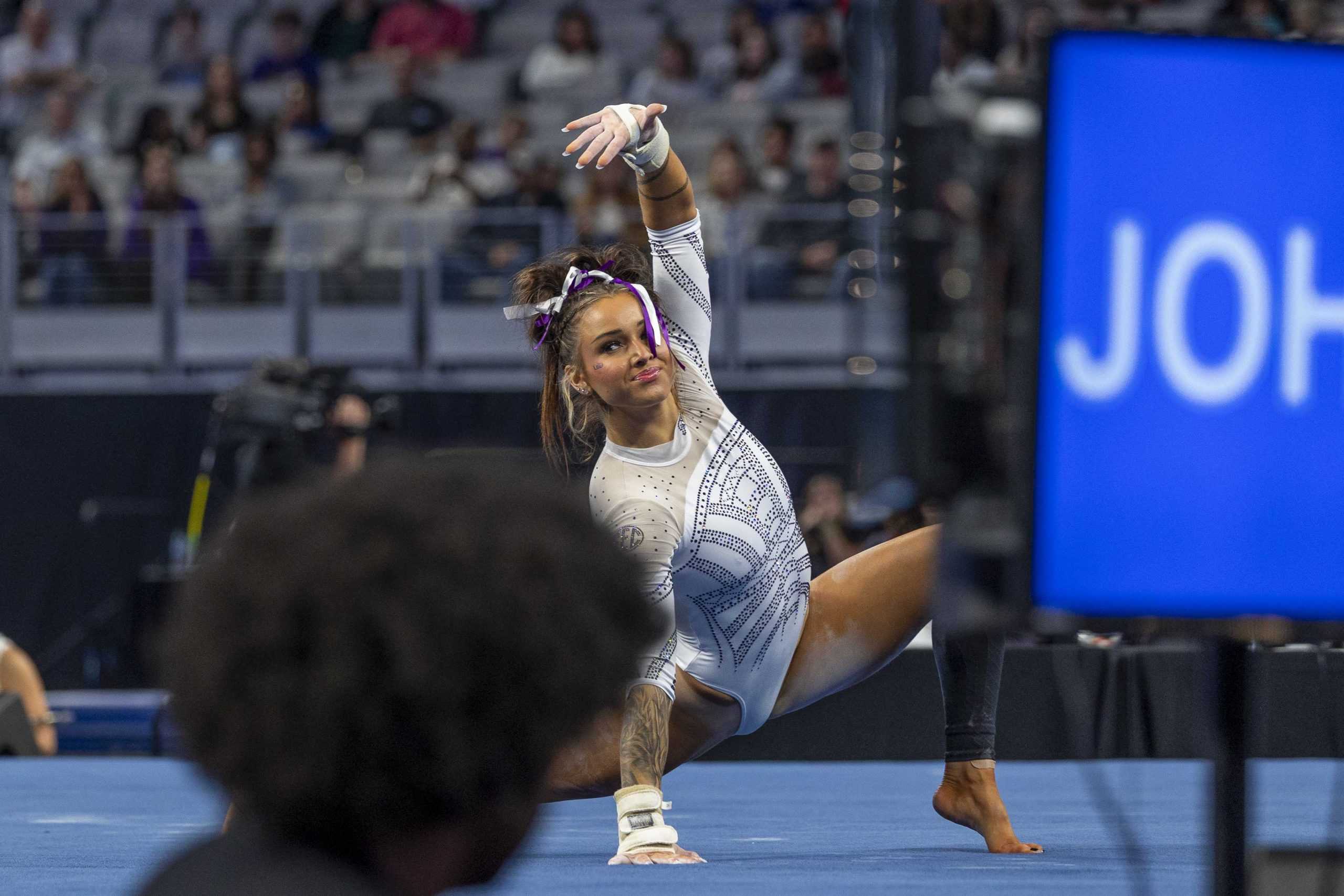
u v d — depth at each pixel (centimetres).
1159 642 1834
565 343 891
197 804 1327
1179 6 2939
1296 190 375
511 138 3550
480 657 181
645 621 195
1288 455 375
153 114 3688
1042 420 362
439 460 201
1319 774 1573
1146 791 1439
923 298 373
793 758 1919
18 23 4494
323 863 189
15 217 3178
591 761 913
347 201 3544
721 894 684
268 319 3022
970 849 948
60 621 2844
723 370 2922
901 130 421
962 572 361
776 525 909
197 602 184
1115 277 366
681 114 3738
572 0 4447
